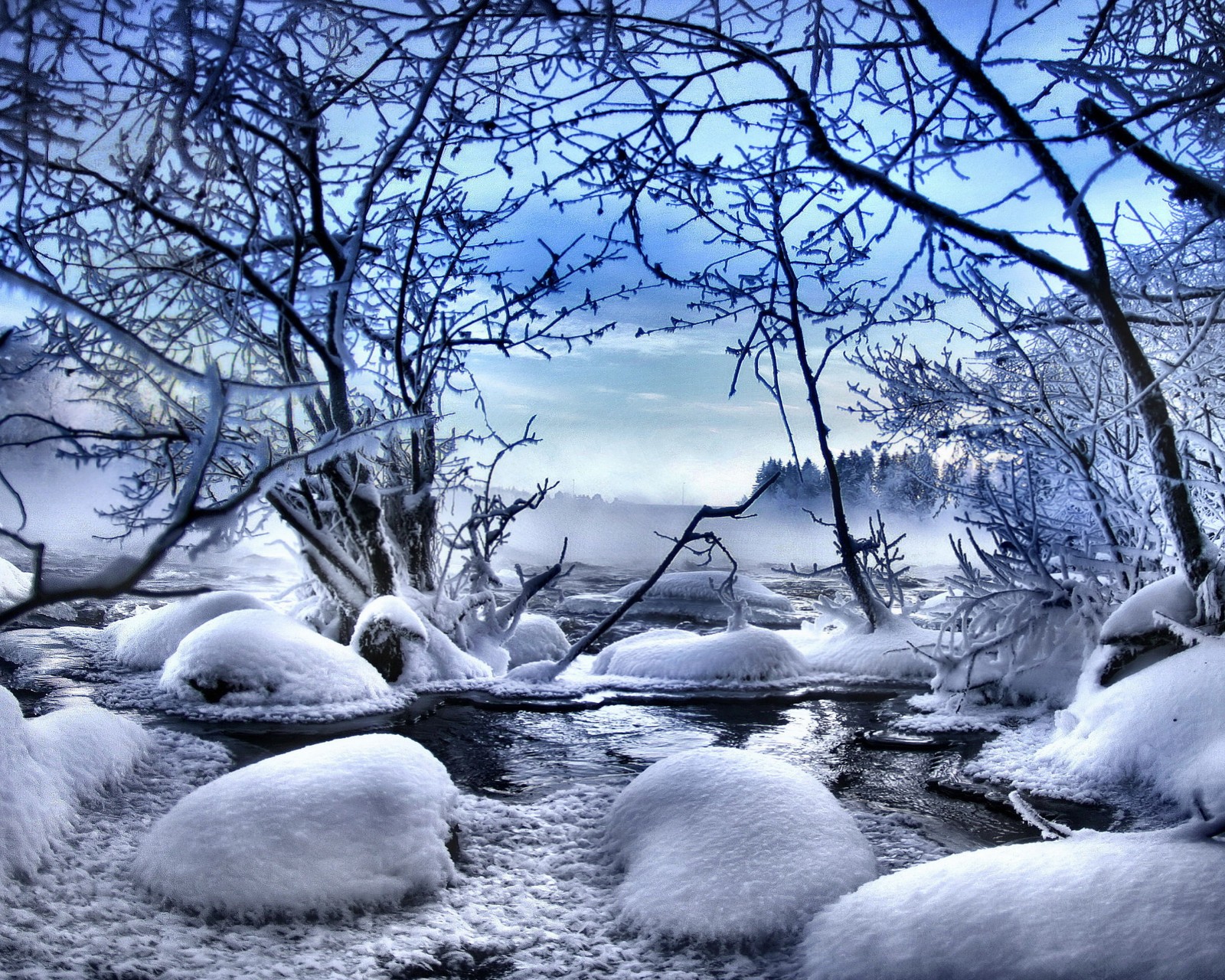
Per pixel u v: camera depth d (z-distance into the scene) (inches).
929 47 193.5
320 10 182.1
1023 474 496.1
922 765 338.0
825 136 195.3
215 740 354.3
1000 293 335.0
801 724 406.3
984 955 161.6
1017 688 421.1
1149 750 288.7
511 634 566.3
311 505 502.6
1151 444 314.5
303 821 211.2
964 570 468.4
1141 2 218.5
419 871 214.2
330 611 526.0
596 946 192.7
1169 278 286.7
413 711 416.5
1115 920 159.2
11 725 245.1
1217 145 224.2
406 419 132.6
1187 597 334.3
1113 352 391.9
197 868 201.2
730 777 233.8
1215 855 170.9
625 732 388.8
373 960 182.4
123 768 283.7
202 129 177.2
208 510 89.7
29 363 286.5
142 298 289.1
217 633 428.5
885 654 505.0
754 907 192.7
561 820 262.5
